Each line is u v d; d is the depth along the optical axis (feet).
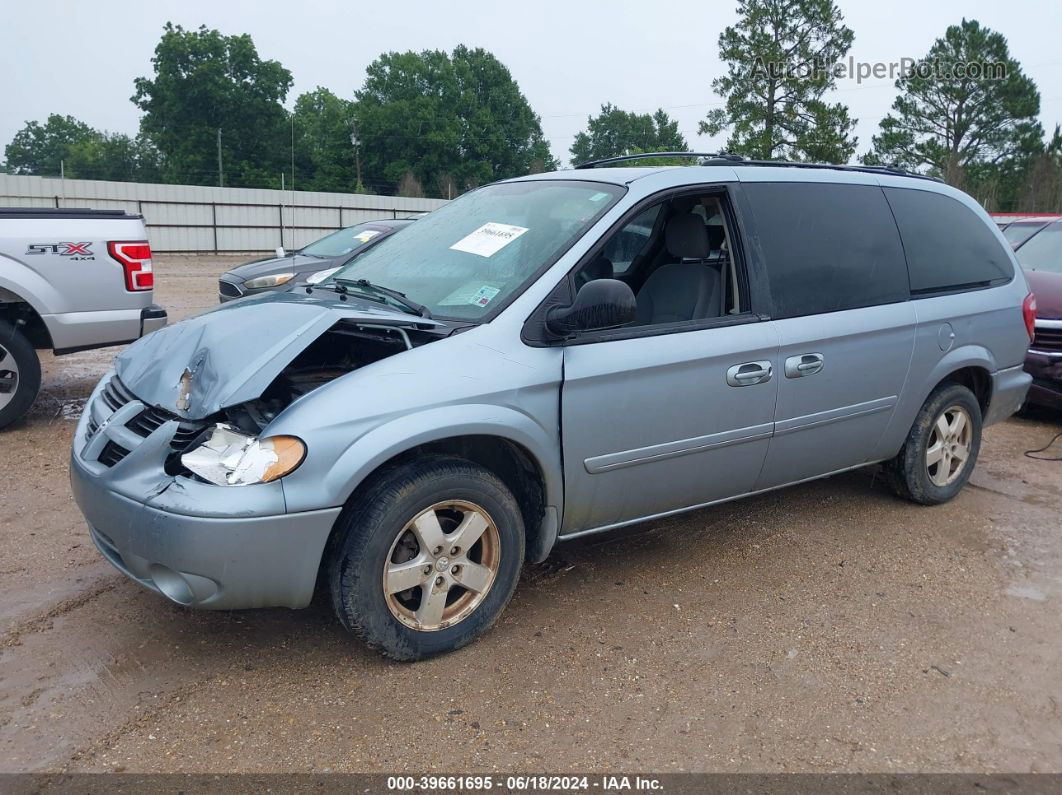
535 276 11.27
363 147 227.20
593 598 12.53
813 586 13.15
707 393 12.25
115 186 98.99
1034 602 12.88
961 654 11.35
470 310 11.18
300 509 9.35
